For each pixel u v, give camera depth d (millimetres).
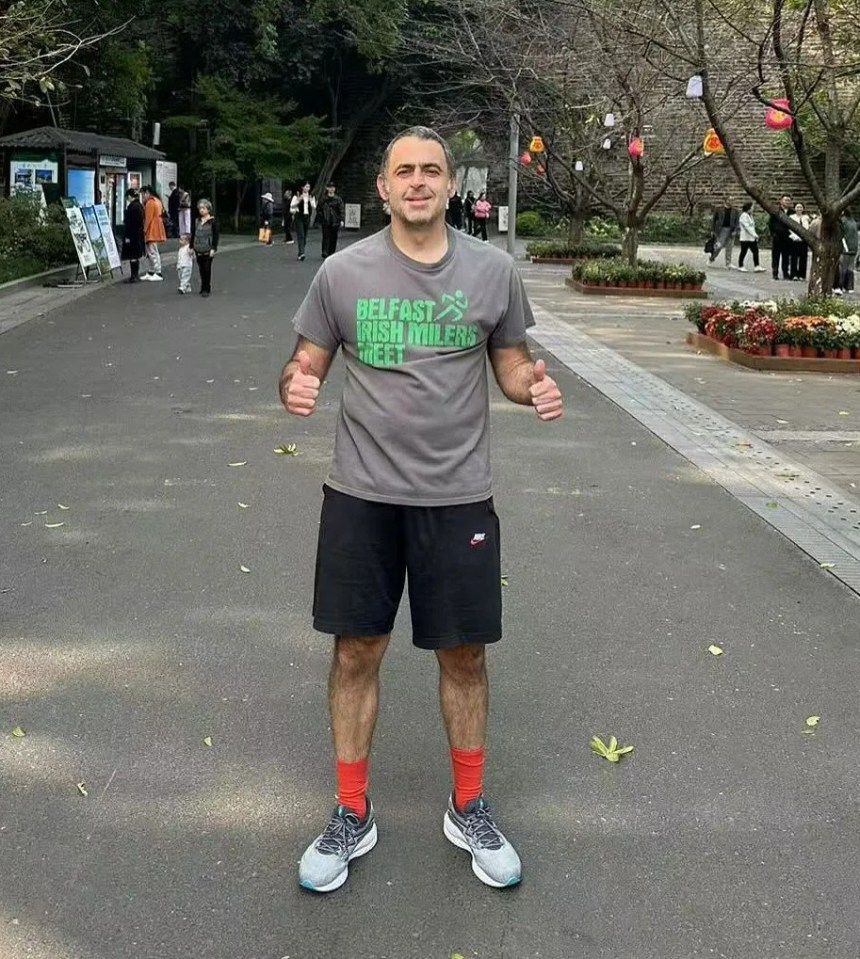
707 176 42406
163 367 11445
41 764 3600
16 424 8562
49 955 2727
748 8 14102
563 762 3703
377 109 47062
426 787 3539
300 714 3975
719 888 3045
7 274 19859
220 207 46938
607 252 30406
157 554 5609
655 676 4363
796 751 3805
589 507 6648
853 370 12141
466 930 2859
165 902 2938
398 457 2912
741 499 6871
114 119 37500
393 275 2875
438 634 2998
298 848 3188
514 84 22359
